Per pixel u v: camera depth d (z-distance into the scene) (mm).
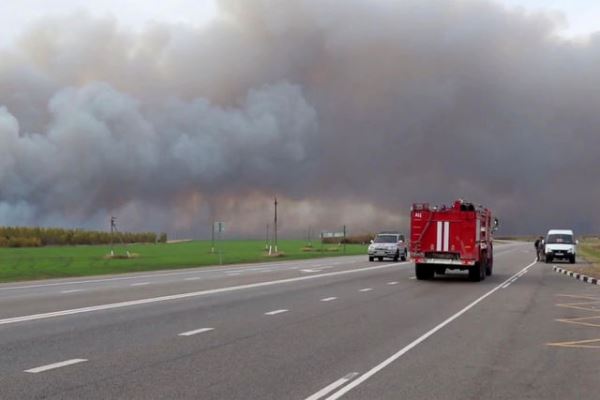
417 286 28578
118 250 66438
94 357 11281
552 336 14469
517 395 8992
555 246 54031
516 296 24391
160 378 9695
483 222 33969
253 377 9844
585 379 10055
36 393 8688
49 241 83312
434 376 10094
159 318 16594
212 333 14172
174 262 47656
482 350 12508
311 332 14492
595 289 27891
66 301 20750
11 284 28500
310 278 32781
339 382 9570
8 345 12422
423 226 32344
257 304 20203
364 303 21062
